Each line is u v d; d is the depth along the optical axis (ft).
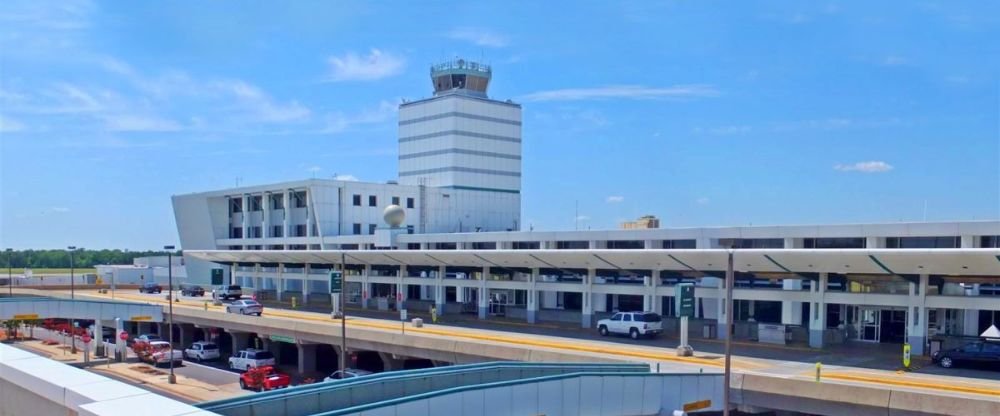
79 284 422.00
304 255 273.75
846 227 165.48
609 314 194.59
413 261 235.81
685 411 109.60
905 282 152.87
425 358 169.68
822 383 110.32
